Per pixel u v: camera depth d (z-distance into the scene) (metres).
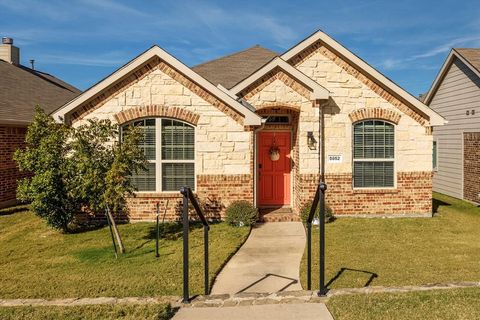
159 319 4.86
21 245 8.98
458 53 15.96
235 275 6.93
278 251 8.45
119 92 10.95
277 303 5.34
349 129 11.80
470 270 6.96
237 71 14.59
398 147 11.88
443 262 7.44
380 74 11.62
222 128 11.09
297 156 12.03
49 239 9.49
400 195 11.87
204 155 11.09
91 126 8.58
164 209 11.09
